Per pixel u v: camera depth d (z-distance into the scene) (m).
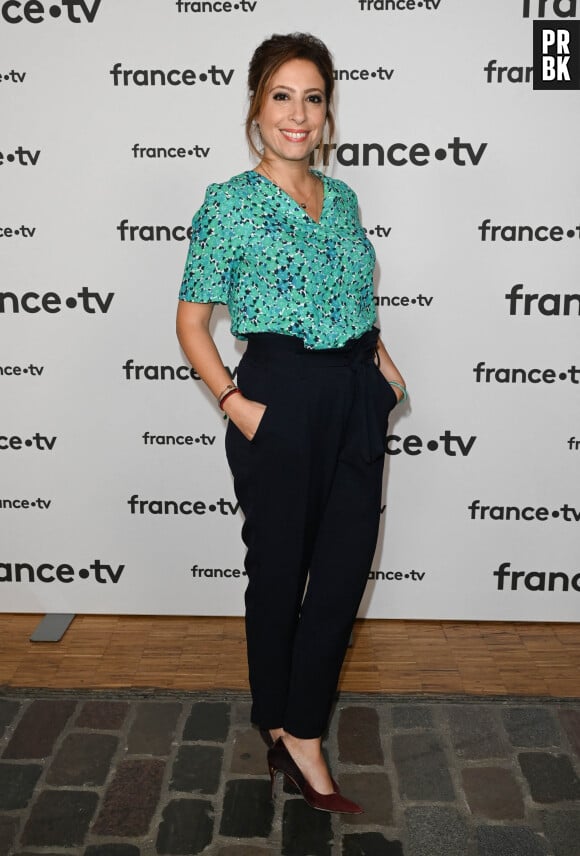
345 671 2.50
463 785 2.00
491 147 2.38
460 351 2.53
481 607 2.77
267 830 1.87
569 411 2.57
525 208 2.41
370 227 2.45
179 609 2.81
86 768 2.06
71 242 2.49
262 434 1.77
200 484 2.69
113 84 2.37
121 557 2.76
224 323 2.57
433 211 2.43
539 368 2.54
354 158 2.40
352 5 2.30
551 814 1.90
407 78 2.34
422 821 1.88
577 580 2.72
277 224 1.76
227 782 2.02
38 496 2.71
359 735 2.19
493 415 2.58
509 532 2.69
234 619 2.82
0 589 2.80
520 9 2.29
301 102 1.76
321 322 1.78
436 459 2.63
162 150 2.41
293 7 2.31
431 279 2.48
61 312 2.54
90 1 2.32
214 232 1.77
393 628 2.76
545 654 2.60
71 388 2.61
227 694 2.37
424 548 2.72
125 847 1.81
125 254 2.49
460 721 2.24
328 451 1.82
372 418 1.84
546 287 2.47
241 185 1.79
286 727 1.95
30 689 2.38
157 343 2.56
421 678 2.46
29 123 2.40
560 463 2.62
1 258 2.50
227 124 2.39
